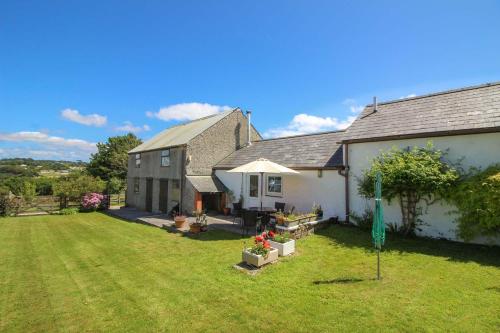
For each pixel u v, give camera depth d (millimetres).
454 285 6035
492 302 5242
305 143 16656
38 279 7484
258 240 8219
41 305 5863
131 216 19469
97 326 4961
